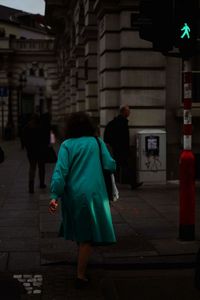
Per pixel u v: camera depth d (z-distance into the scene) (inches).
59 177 235.9
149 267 270.2
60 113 1787.6
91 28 741.3
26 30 2893.7
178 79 561.9
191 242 307.1
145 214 388.5
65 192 241.6
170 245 301.3
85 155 241.0
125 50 557.3
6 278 252.2
